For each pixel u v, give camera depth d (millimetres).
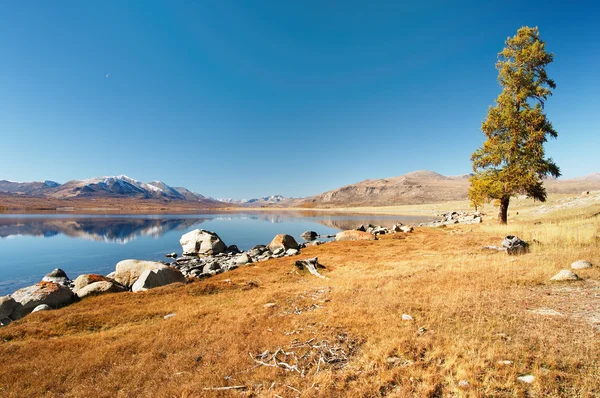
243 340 8805
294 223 95562
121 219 110375
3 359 8711
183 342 9055
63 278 24250
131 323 12039
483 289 11047
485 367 5949
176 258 37156
